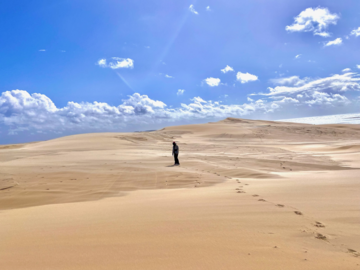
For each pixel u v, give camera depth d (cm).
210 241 389
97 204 756
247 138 5178
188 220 511
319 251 346
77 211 663
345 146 3169
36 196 960
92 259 336
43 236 455
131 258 335
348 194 718
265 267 297
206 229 449
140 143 4059
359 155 2280
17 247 402
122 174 1362
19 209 765
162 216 550
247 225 468
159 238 410
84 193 991
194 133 5991
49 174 1345
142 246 377
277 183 988
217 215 542
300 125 6938
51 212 671
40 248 391
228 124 7419
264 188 878
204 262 315
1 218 633
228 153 2786
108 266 312
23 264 330
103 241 407
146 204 698
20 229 514
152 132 5972
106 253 355
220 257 329
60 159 2005
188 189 973
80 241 413
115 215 586
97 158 2078
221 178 1227
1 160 2112
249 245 370
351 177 1065
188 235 420
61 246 395
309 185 891
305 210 564
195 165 1747
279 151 3056
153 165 1725
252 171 1398
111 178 1266
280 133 5647
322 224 466
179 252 349
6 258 355
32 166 1598
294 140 4841
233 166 1703
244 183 1043
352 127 6347
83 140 3934
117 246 381
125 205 706
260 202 654
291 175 1274
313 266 299
